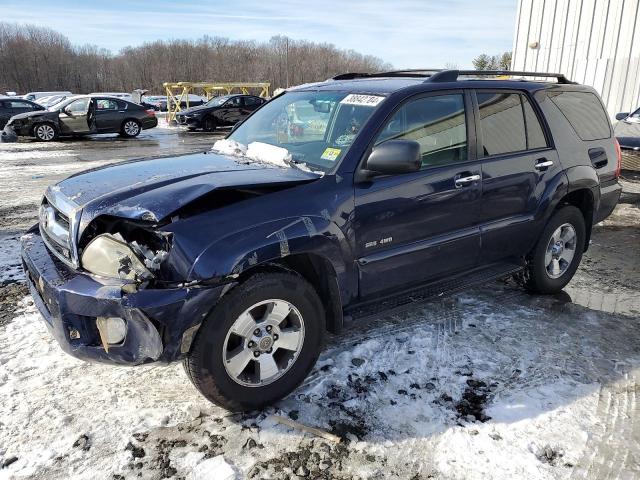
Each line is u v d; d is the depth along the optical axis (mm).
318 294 3104
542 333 3773
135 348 2473
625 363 3406
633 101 12688
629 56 12555
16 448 2545
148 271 2473
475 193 3574
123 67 99062
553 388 3105
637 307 4281
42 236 3111
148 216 2510
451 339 3645
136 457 2506
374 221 3086
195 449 2568
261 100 22781
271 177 2906
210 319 2545
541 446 2621
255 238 2590
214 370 2605
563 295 4500
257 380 2793
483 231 3689
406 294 3439
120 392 3004
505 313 4090
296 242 2707
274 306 2760
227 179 2816
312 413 2846
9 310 3984
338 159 3068
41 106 21188
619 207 7828
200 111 21312
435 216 3389
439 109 3465
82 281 2525
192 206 2643
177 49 97750
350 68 97875
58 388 3021
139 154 13828
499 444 2631
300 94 3902
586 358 3453
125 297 2389
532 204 4004
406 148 2861
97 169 3459
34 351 3402
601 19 12969
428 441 2646
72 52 98375
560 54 13984
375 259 3146
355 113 3287
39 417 2770
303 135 3490
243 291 2605
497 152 3758
